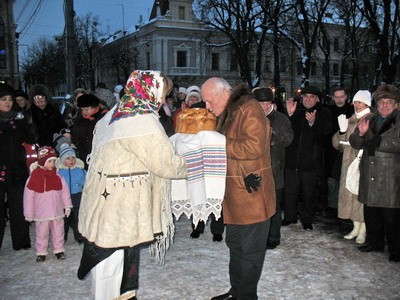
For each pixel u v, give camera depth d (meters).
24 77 48.91
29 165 4.39
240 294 3.00
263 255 3.00
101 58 43.25
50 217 4.09
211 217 4.69
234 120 2.89
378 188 3.98
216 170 2.85
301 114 5.16
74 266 4.03
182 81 40.84
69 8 10.22
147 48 42.06
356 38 27.64
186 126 2.99
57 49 45.41
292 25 22.58
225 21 22.27
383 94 3.91
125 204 2.57
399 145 3.85
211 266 4.00
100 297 2.72
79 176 4.60
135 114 2.62
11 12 29.73
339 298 3.32
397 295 3.37
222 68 41.53
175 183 3.03
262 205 2.89
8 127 4.33
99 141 2.73
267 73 41.50
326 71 26.77
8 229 5.40
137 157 2.57
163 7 41.19
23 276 3.79
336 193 5.87
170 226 2.88
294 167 5.11
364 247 4.38
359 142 4.12
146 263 4.07
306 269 3.90
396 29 18.88
